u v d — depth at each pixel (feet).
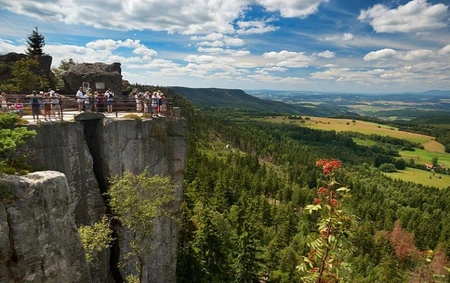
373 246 329.31
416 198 566.36
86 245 81.05
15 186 57.88
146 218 87.25
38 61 177.47
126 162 100.58
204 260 162.09
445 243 325.83
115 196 85.87
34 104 87.15
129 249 102.27
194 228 185.37
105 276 100.17
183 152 119.24
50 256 62.18
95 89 156.66
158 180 91.15
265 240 283.59
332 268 39.37
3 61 174.09
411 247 346.95
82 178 92.12
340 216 38.88
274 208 373.40
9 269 56.24
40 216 60.49
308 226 342.23
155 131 108.58
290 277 207.51
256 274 174.81
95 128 98.89
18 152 76.02
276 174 601.21
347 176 623.36
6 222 55.62
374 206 461.78
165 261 116.37
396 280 260.83
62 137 86.38
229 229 226.38
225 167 485.56
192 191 301.22
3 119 65.98
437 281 50.98
